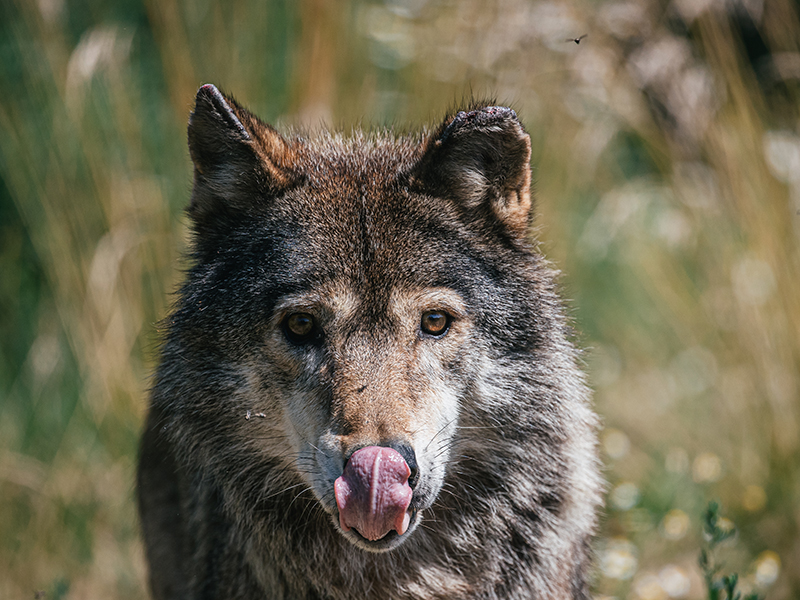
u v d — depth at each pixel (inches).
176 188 546.6
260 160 299.6
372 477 247.3
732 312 528.1
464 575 304.0
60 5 556.1
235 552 302.5
